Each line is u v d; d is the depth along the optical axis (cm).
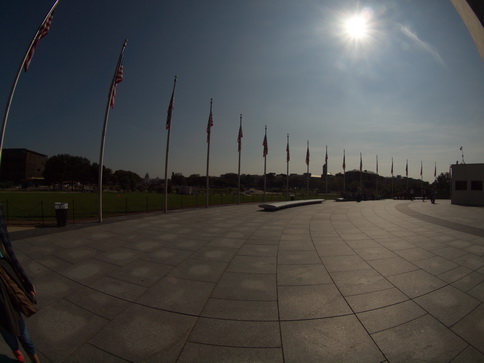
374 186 11156
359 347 335
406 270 606
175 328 377
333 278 563
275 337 356
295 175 14200
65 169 8506
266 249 799
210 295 483
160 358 314
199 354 322
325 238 955
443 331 367
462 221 1412
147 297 473
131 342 345
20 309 268
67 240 904
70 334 361
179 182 11450
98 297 470
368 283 535
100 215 1342
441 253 746
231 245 848
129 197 4350
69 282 536
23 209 2166
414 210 2127
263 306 441
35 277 561
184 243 871
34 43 1086
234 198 4325
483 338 350
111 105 1370
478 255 724
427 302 450
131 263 659
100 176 1345
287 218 1539
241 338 354
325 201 3847
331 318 403
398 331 368
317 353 324
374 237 971
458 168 3022
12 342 280
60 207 1187
